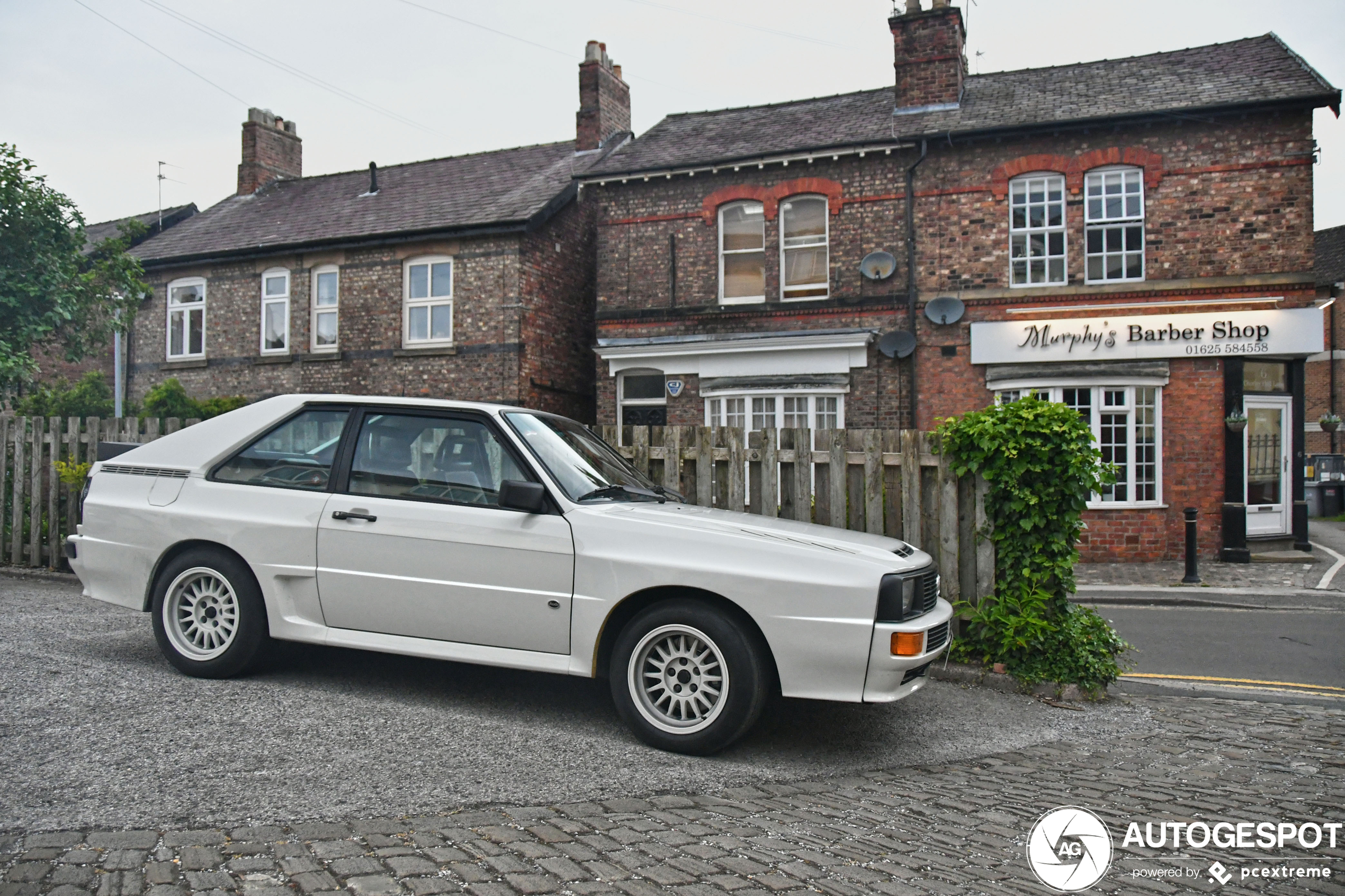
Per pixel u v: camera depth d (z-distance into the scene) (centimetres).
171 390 1382
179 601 536
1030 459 609
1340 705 621
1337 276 2784
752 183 1549
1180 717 580
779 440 677
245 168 2205
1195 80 1429
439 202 1845
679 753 447
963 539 645
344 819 341
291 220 1959
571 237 1816
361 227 1806
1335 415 2617
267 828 329
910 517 645
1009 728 531
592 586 464
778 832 351
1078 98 1462
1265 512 1407
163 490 546
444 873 296
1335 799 424
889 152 1465
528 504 464
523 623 475
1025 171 1415
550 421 558
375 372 1752
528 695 533
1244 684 682
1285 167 1315
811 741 486
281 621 513
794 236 1546
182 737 424
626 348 1570
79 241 1114
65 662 546
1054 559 614
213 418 565
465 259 1689
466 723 473
